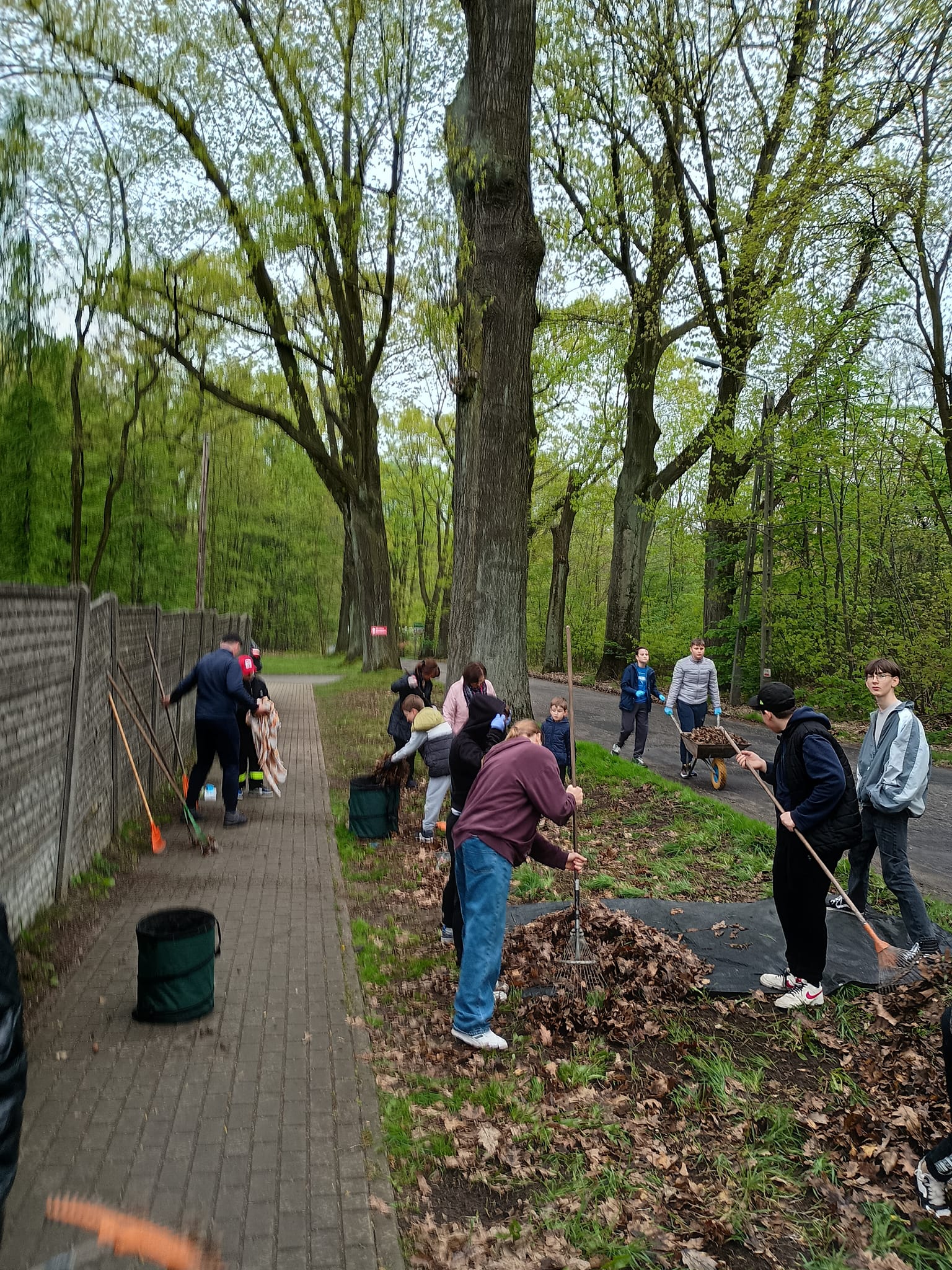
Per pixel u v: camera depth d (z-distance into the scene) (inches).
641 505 1055.0
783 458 781.3
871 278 750.5
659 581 1876.2
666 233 876.6
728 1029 190.5
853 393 759.7
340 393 1003.3
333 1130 147.5
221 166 666.2
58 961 209.3
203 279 717.9
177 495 1157.1
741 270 817.5
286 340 767.1
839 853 193.9
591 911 229.1
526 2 453.7
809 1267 123.8
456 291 522.3
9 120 567.2
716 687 489.4
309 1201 129.1
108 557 1045.8
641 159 888.3
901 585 776.3
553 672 1389.0
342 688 965.2
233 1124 147.4
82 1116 147.3
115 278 682.8
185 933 181.2
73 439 839.7
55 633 234.7
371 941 237.0
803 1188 141.0
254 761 434.3
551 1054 179.5
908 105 684.7
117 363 821.2
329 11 665.0
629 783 442.9
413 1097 160.6
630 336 995.9
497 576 463.2
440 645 2097.7
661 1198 137.0
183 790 424.8
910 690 738.2
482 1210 133.5
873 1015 195.3
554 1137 151.1
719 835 351.6
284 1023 185.2
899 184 669.3
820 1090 168.4
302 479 1861.5
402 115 684.7
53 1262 91.4
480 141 460.8
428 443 1781.5
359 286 799.1
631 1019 190.1
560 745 419.2
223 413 1038.4
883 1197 137.7
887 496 785.6
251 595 2025.1
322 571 2277.3
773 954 225.5
